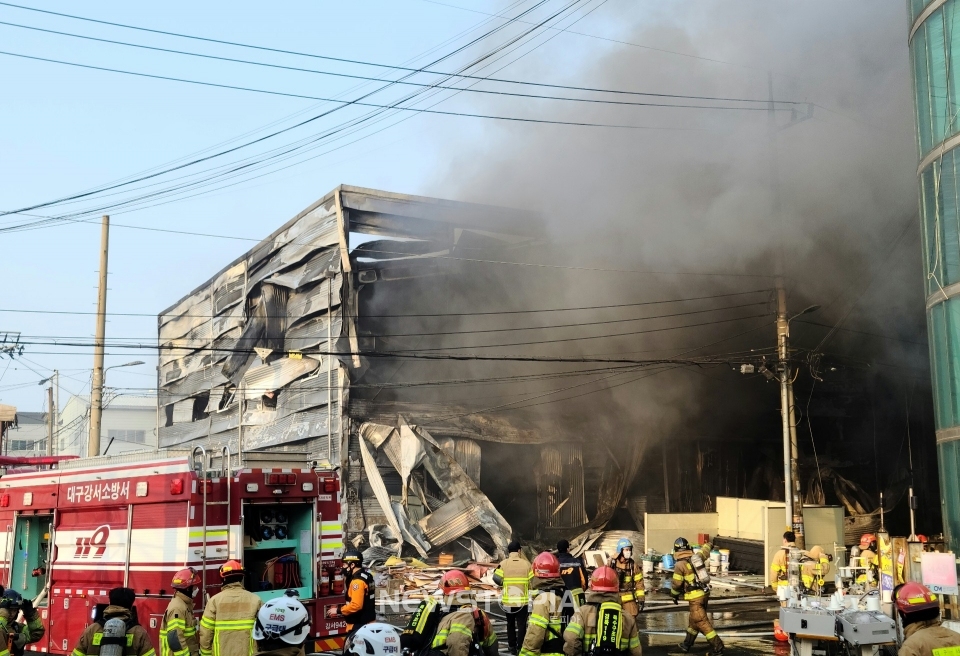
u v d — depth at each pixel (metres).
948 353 14.56
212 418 31.70
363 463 24.69
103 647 5.79
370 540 23.86
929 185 15.15
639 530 28.55
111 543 9.62
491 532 24.33
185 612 7.26
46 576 10.53
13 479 11.37
